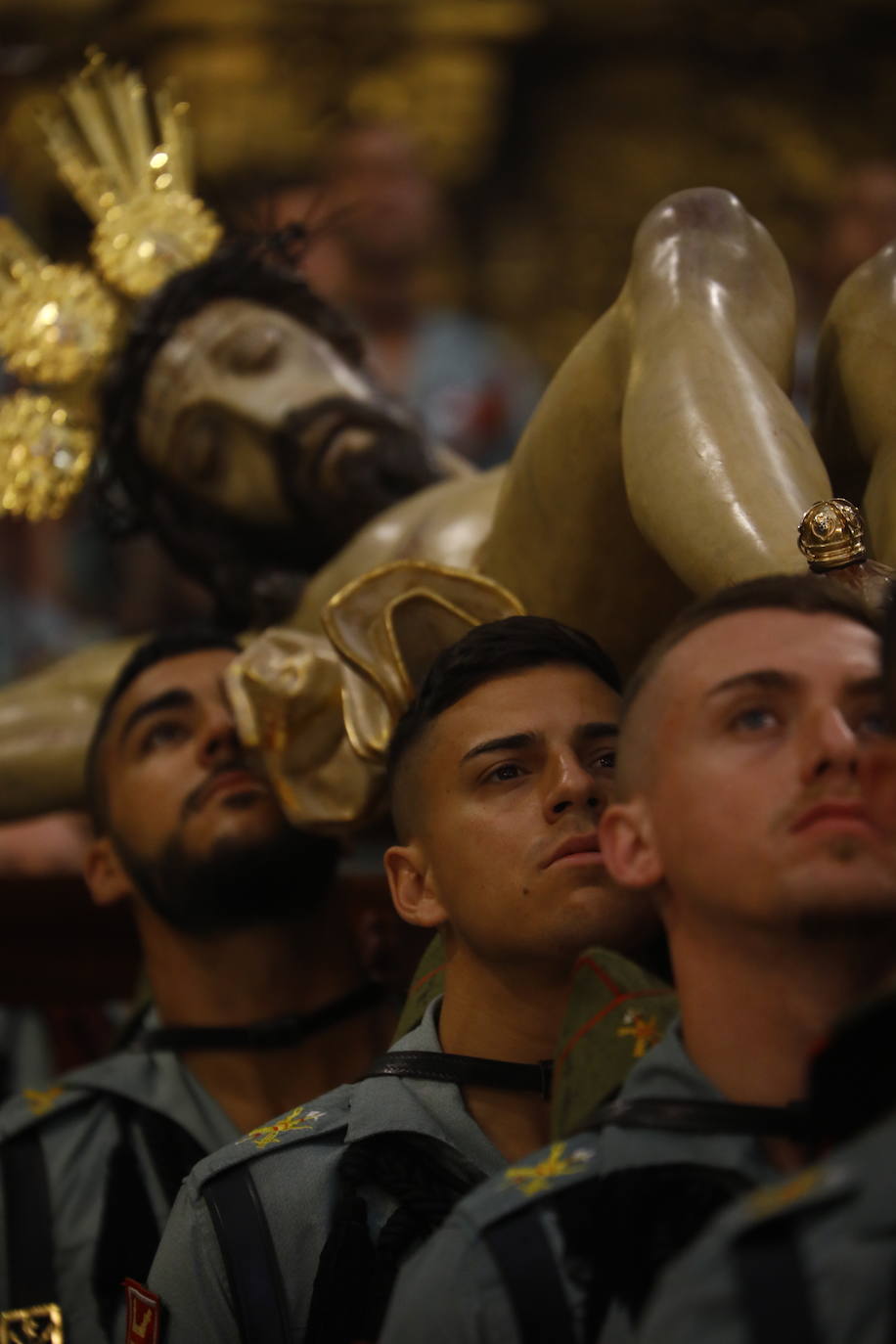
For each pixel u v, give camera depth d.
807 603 2.51
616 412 3.89
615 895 3.17
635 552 4.07
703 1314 1.93
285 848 4.68
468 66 13.31
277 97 13.05
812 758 2.36
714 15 13.55
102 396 5.57
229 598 5.61
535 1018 3.25
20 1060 7.13
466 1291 2.55
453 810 3.26
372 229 12.35
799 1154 2.41
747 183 13.59
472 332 12.93
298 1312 3.38
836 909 2.30
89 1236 4.61
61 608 11.31
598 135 13.66
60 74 12.92
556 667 3.33
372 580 3.89
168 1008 4.91
